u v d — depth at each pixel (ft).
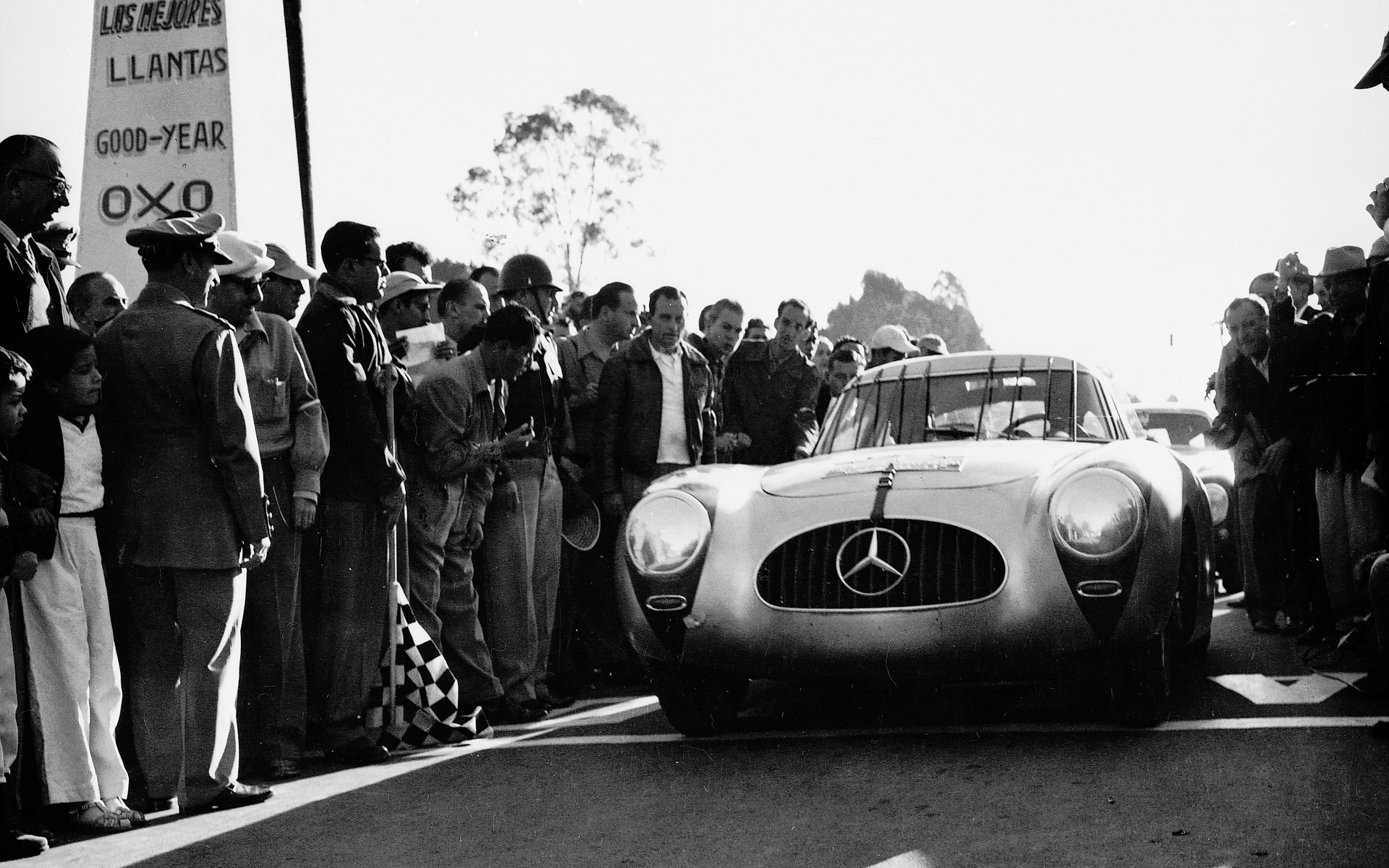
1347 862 10.14
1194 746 14.30
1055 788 12.84
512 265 21.71
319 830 12.86
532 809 13.30
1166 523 15.06
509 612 19.08
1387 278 16.94
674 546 15.71
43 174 13.79
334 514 16.26
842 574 15.03
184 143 20.39
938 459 16.19
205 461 13.67
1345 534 21.26
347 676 16.21
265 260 15.38
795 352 25.91
